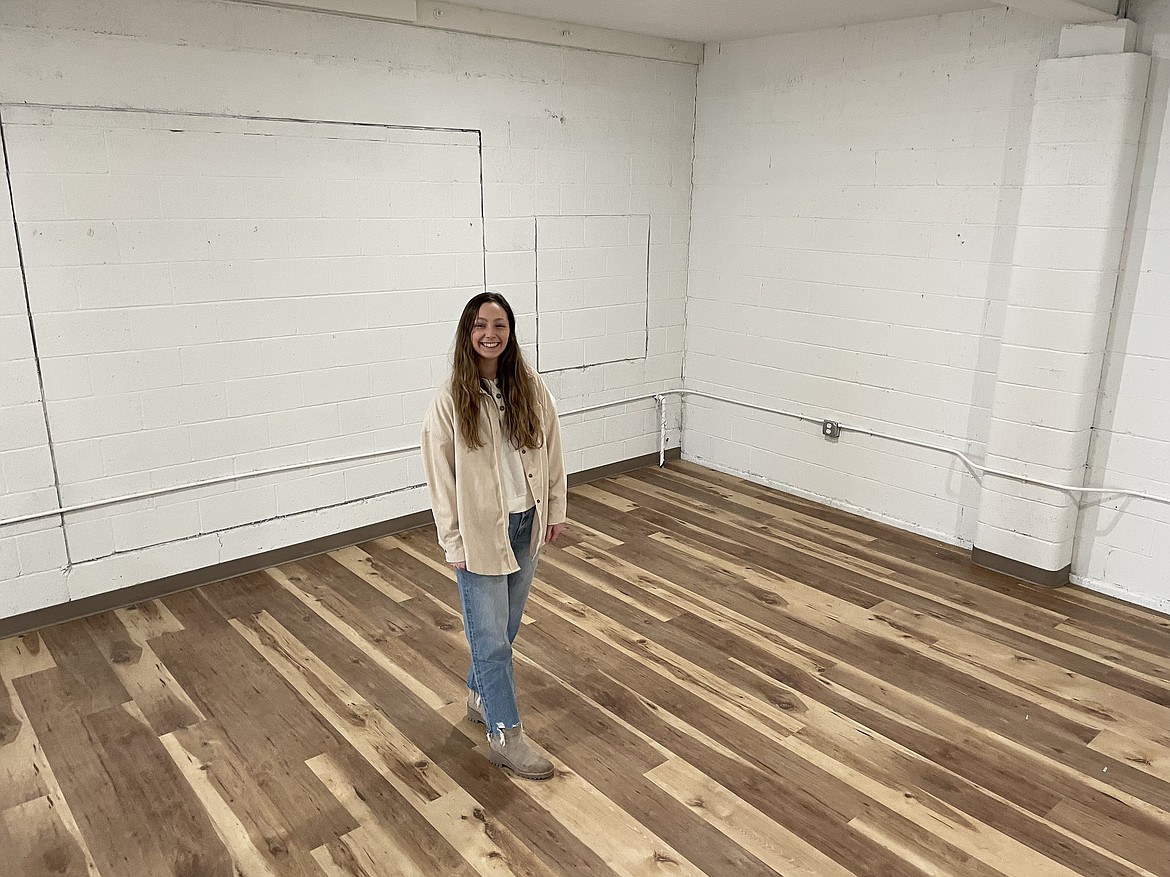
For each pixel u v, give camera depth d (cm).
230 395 398
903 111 442
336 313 424
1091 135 362
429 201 445
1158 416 375
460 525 246
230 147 377
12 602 355
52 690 317
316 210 408
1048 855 240
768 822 251
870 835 246
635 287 552
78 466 362
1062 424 390
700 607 385
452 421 246
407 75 424
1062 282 380
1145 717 305
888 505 486
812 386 513
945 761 280
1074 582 412
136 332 367
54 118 333
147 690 317
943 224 435
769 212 518
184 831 246
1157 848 243
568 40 473
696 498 529
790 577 417
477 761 277
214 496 402
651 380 578
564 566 428
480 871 231
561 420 535
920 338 455
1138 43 357
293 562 432
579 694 316
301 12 385
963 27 412
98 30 337
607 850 239
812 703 311
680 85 540
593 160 509
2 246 330
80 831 246
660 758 279
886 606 388
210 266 381
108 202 351
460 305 471
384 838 243
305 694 314
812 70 480
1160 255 365
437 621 370
